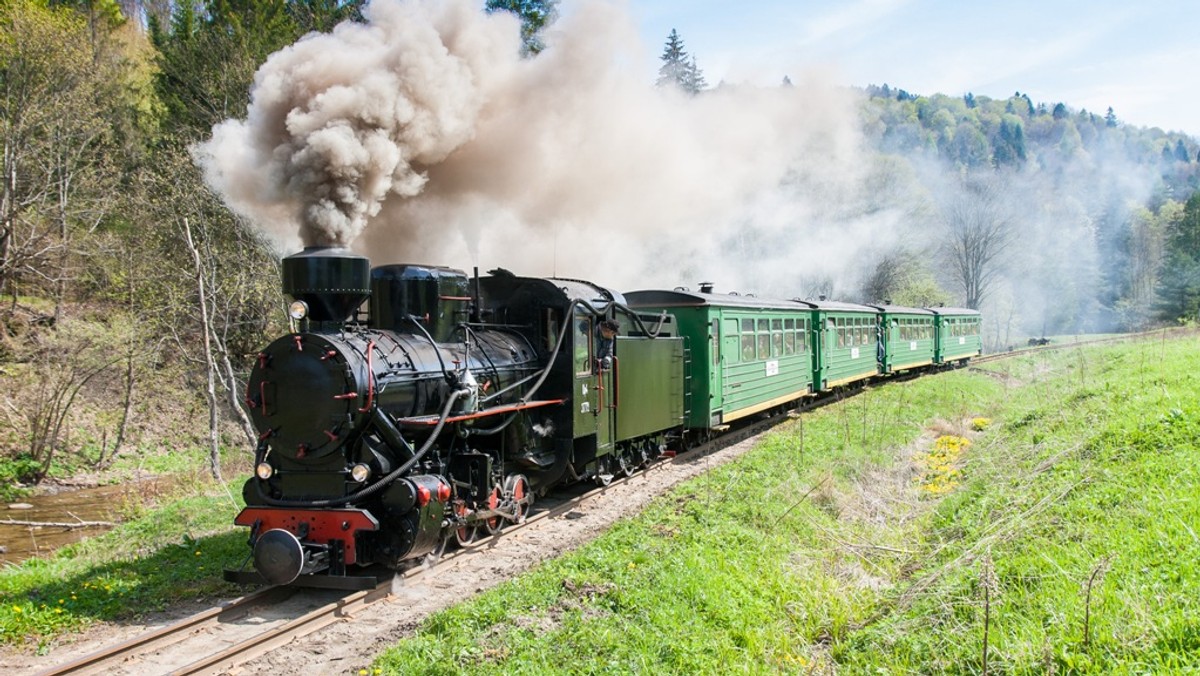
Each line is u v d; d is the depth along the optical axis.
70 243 21.20
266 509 7.75
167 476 18.53
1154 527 6.37
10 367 20.72
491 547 9.25
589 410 11.10
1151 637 4.84
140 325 19.77
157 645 6.45
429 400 8.62
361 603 7.36
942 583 6.61
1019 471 10.02
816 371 21.27
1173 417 9.60
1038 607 5.72
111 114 24.64
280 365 7.86
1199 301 57.28
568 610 6.96
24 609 7.11
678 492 11.37
